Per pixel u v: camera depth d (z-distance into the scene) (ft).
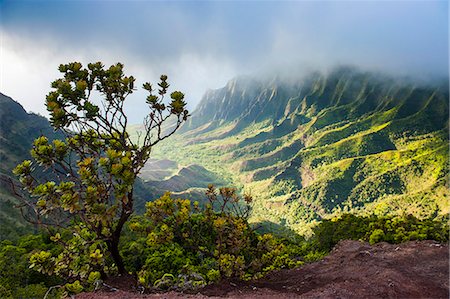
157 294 20.57
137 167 21.61
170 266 33.63
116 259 24.04
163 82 22.62
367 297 20.92
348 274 28.50
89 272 21.75
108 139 22.48
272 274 33.94
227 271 24.48
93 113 20.03
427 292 22.98
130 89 22.34
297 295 22.09
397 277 24.89
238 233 25.80
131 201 22.17
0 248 67.67
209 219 27.76
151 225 27.81
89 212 18.80
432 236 50.60
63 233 44.16
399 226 53.62
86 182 18.53
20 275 50.26
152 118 22.67
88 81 21.49
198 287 24.68
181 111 22.50
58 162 19.88
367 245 44.93
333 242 73.00
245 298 21.22
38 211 18.53
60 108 20.08
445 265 30.32
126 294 20.16
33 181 19.29
